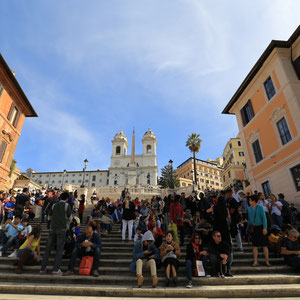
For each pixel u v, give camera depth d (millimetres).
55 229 5926
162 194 31234
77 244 6004
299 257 5910
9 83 17953
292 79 14055
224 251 5730
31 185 36438
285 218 9758
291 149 13461
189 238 9266
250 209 6812
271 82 15766
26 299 4285
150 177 74750
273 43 14648
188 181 70438
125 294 4707
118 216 13508
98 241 6160
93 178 84875
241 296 4676
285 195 13781
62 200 6398
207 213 8930
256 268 6000
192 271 5633
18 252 6285
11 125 18766
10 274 5570
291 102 13617
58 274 5555
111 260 6434
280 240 6719
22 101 20312
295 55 14656
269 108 15742
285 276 5406
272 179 15117
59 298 4383
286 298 4477
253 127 17641
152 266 5266
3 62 16094
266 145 15969
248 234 8156
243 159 43625
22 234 7461
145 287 5008
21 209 10422
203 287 4969
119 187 32844
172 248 5594
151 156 80188
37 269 5922
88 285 5125
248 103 18500
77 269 5879
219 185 79500
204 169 77688
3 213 9891
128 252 7434
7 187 18609
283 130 14414
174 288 4906
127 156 80625
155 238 6996
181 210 8422
